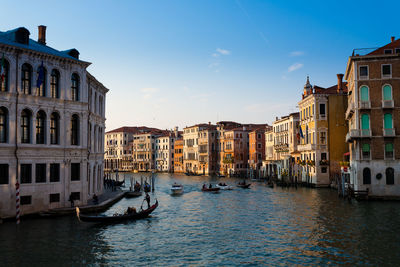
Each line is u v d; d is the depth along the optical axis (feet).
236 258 59.21
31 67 84.58
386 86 112.78
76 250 62.13
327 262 56.29
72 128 93.56
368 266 54.13
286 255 60.23
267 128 268.21
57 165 89.35
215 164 326.65
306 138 175.73
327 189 153.79
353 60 114.93
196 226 83.35
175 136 387.75
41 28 109.40
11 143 80.12
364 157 112.68
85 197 95.20
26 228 74.79
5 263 54.80
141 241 69.36
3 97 79.41
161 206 116.57
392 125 111.45
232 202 125.49
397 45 116.98
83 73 95.20
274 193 150.00
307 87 186.09
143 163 408.26
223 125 322.75
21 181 82.12
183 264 56.29
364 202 108.99
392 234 70.90
